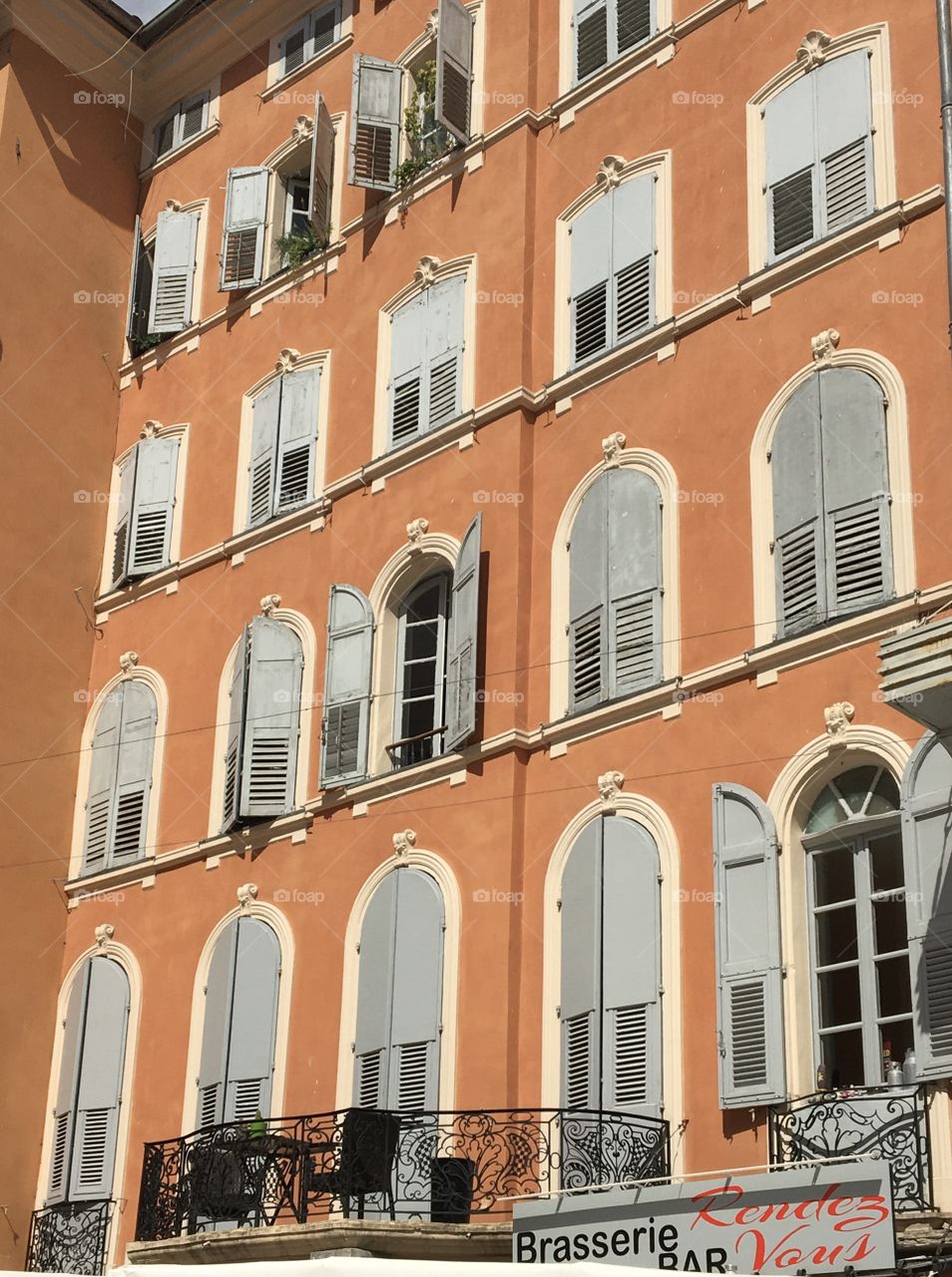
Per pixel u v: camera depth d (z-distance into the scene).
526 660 21.94
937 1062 16.80
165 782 25.56
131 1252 20.12
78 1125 24.11
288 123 28.80
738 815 19.17
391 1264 13.67
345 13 28.73
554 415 23.03
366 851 22.45
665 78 23.80
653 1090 18.80
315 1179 19.41
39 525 27.47
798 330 20.80
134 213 30.50
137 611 27.17
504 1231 18.11
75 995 25.09
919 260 20.02
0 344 27.81
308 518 25.28
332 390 26.00
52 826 26.20
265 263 28.06
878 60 21.41
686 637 20.52
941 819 17.42
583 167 24.30
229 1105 22.42
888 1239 15.27
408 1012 21.09
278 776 23.94
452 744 21.89
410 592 23.92
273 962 22.84
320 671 24.20
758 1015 18.22
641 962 19.41
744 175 22.30
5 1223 23.98
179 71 30.78
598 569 21.64
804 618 19.52
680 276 22.45
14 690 26.39
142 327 29.42
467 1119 19.44
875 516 19.28
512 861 20.86
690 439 21.39
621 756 20.53
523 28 25.64
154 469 27.88
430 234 25.56
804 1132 17.59
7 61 29.34
